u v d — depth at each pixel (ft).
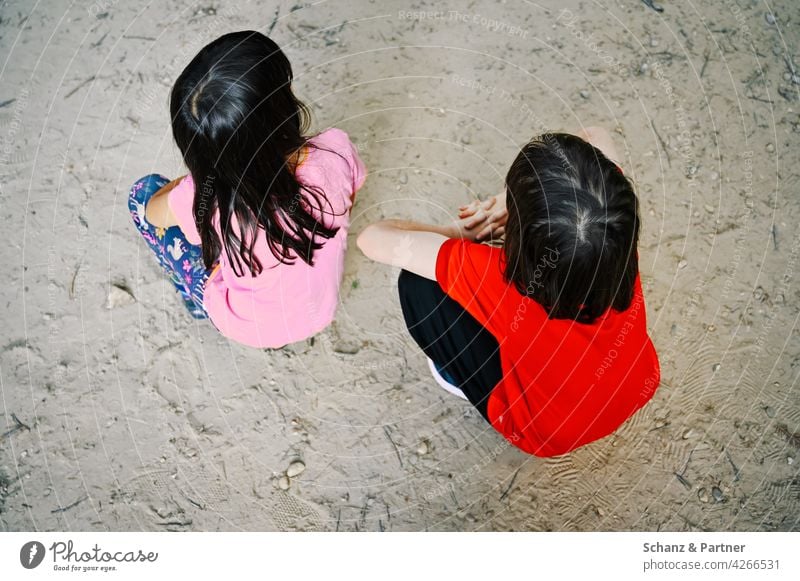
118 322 4.49
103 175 4.70
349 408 4.45
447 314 3.77
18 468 4.24
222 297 3.83
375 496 4.29
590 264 2.95
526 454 4.38
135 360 4.44
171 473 4.29
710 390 4.47
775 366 4.50
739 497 4.29
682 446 4.38
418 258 3.66
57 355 4.42
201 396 4.42
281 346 4.25
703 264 4.66
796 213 4.77
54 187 4.67
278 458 4.34
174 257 4.01
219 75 3.15
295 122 3.48
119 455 4.30
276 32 5.00
